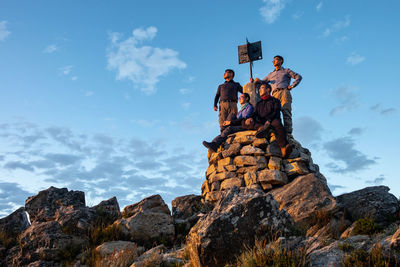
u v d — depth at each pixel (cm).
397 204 878
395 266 505
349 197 949
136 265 759
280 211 730
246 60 1526
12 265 938
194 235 681
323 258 544
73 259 924
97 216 1072
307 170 1240
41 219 1094
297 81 1362
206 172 1352
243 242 662
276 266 541
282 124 1241
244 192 787
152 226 972
